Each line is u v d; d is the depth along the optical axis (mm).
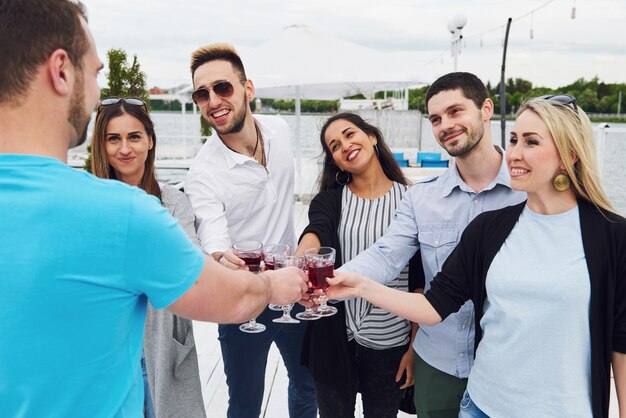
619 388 1400
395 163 2234
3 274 821
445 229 1949
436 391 1979
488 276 1548
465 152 1864
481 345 1583
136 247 899
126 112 2068
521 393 1455
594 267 1374
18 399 856
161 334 1937
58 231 846
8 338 827
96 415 921
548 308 1402
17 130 876
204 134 12625
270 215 2572
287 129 2672
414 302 1714
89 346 890
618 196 4426
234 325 2369
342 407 2133
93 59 970
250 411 2520
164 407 1965
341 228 2201
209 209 2406
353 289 1784
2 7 836
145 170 2180
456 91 1834
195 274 991
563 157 1405
